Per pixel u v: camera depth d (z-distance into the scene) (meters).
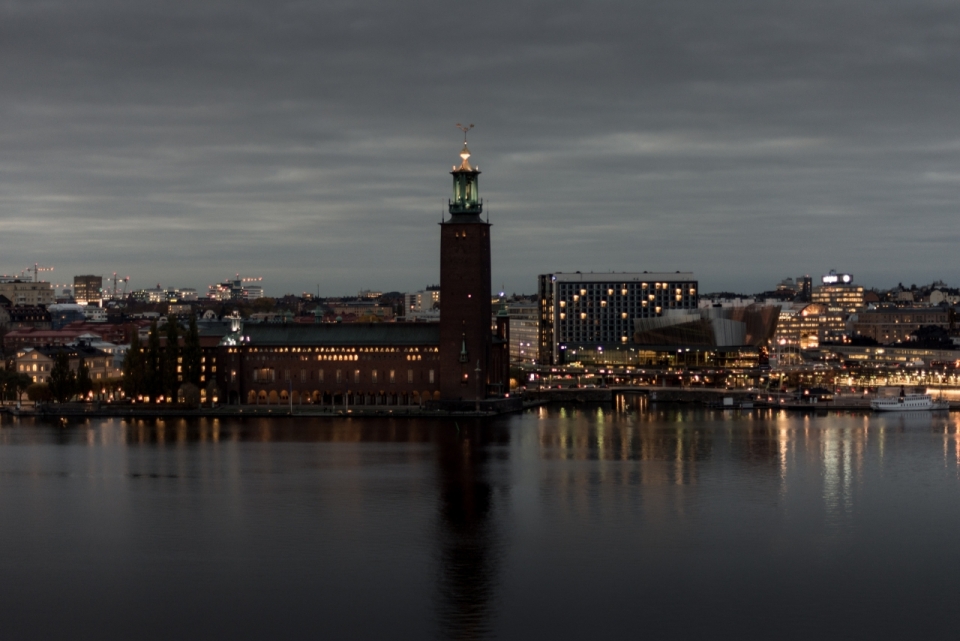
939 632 133.00
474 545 170.25
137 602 144.75
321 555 165.25
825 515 190.38
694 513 191.75
